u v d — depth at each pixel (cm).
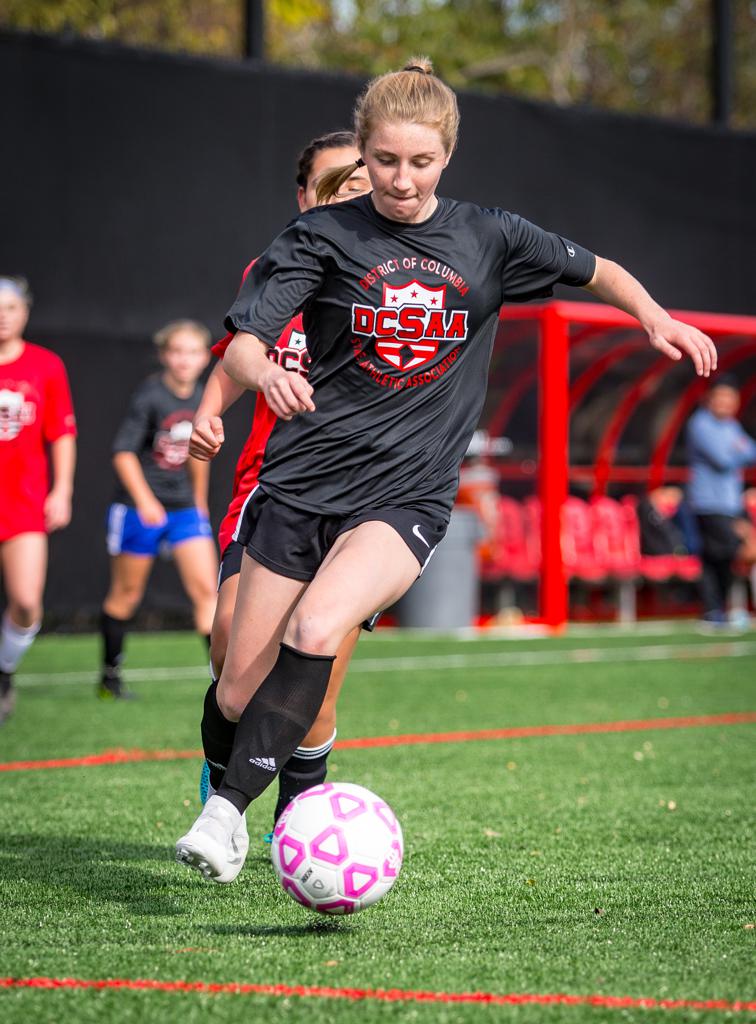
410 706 3114
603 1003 1070
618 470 5597
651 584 5547
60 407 2698
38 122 4466
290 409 1191
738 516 5072
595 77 9862
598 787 2153
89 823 1859
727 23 5725
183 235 4678
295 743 1286
